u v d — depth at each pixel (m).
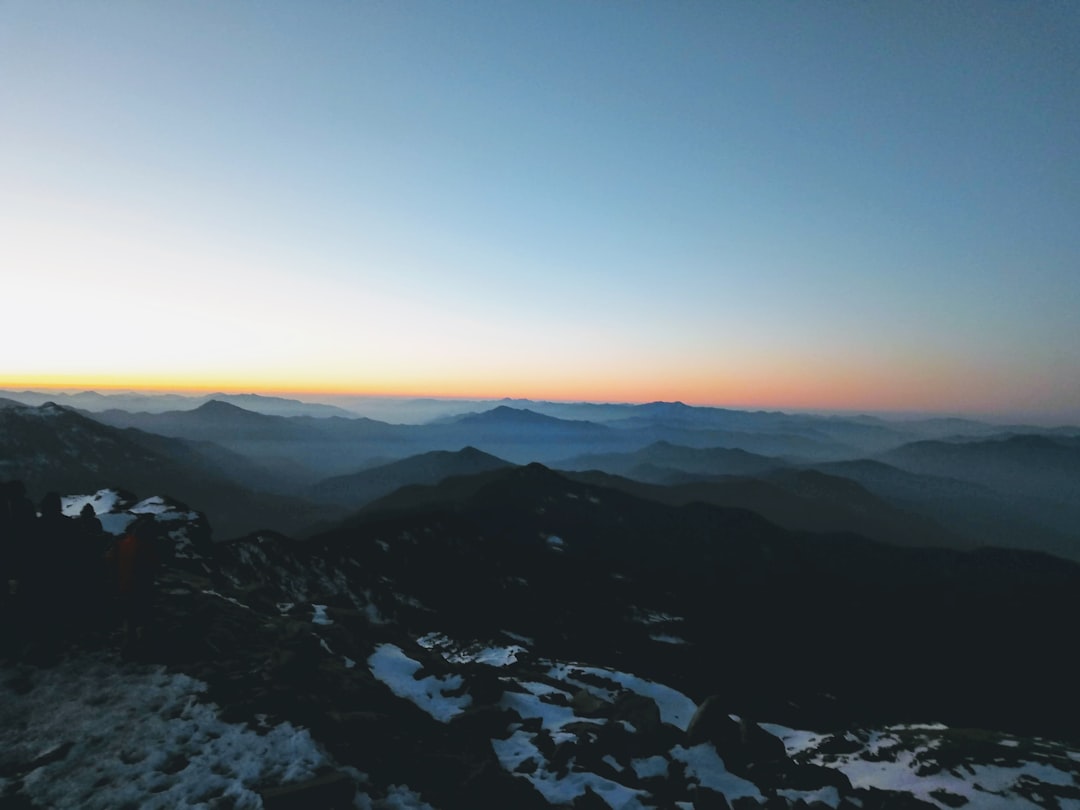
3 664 12.58
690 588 193.50
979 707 112.25
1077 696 119.94
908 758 27.12
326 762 10.75
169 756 10.25
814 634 159.88
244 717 11.74
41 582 13.56
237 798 9.34
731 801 14.67
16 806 8.69
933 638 162.50
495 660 44.56
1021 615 187.88
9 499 13.45
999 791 22.45
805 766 17.33
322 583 124.69
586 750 14.95
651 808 13.16
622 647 127.06
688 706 25.69
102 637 14.31
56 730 10.76
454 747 13.80
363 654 18.97
